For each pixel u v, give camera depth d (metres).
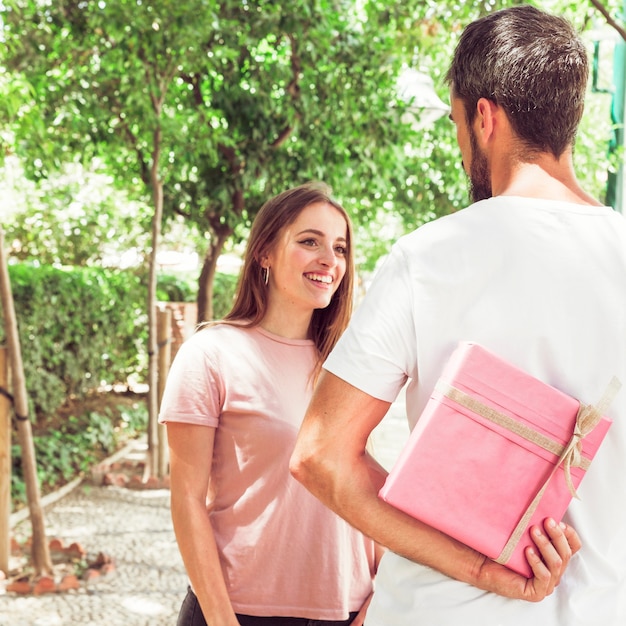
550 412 1.21
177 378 1.92
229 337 1.98
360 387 1.25
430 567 1.24
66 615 4.16
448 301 1.24
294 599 1.87
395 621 1.29
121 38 5.99
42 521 4.60
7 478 4.59
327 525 1.90
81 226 10.95
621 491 1.26
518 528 1.21
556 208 1.28
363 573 1.99
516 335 1.23
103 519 5.87
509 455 1.20
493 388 1.20
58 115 7.19
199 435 1.88
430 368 1.26
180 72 7.26
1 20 6.56
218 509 1.95
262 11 6.98
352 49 7.16
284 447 1.90
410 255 1.27
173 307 7.91
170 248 14.48
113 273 9.90
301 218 2.03
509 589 1.22
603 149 6.25
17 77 4.97
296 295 2.02
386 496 1.20
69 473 6.78
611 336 1.25
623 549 1.28
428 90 7.12
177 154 7.54
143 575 4.78
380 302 1.27
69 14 6.67
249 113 7.52
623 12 4.14
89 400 9.10
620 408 1.25
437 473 1.19
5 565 4.60
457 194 10.09
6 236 10.92
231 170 7.94
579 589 1.24
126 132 7.58
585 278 1.25
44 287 7.43
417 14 6.12
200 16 5.92
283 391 1.96
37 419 7.75
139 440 8.56
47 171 7.56
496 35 1.31
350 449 1.25
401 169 8.80
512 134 1.32
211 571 1.80
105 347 8.95
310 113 7.32
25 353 7.11
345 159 7.79
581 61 1.30
